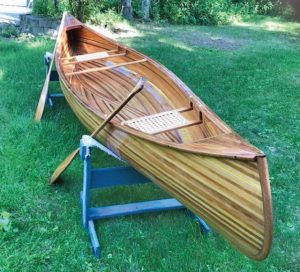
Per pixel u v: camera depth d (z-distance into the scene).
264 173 2.23
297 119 5.53
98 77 5.04
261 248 2.38
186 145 2.71
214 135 3.10
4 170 3.88
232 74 7.11
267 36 10.95
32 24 9.24
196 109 3.54
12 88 5.65
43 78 6.07
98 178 3.23
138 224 3.38
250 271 3.01
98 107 4.41
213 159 2.51
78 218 3.41
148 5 11.65
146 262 3.02
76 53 5.79
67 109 5.13
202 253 3.12
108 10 10.79
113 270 2.96
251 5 14.44
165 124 3.40
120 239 3.21
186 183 2.76
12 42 8.00
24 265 2.93
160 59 7.62
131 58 5.05
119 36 9.58
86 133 4.62
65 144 4.36
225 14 12.81
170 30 10.90
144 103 4.40
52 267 2.95
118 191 3.74
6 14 10.08
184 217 3.49
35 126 4.63
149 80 4.57
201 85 6.42
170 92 4.16
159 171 2.97
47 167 4.00
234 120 5.37
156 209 3.41
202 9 12.43
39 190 3.68
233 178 2.43
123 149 3.28
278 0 14.53
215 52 8.65
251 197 2.35
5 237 3.13
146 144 3.00
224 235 2.66
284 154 4.66
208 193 2.61
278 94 6.36
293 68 7.73
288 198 3.88
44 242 3.15
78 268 2.96
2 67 6.40
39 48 7.62
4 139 4.39
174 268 2.98
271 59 8.24
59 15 9.81
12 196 3.54
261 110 5.73
